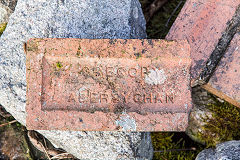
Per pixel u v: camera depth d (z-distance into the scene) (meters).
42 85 0.82
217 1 0.92
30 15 0.90
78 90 0.83
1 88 0.89
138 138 0.90
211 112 0.96
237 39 0.92
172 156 1.00
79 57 0.82
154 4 1.03
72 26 0.90
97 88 0.83
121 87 0.83
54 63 0.83
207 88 0.94
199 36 0.92
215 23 0.92
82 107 0.83
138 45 0.83
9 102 0.89
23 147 0.99
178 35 0.92
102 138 0.89
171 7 1.04
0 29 0.98
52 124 0.82
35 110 0.82
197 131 0.98
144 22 0.98
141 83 0.83
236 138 0.97
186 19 0.93
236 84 0.91
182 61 0.83
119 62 0.83
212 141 0.97
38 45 0.83
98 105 0.83
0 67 0.89
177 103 0.83
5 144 0.99
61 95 0.83
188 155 1.00
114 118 0.82
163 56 0.82
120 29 0.91
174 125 0.82
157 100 0.83
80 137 0.89
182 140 1.01
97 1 0.91
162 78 0.83
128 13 0.92
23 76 0.89
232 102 0.93
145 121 0.82
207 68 0.91
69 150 0.92
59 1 0.91
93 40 0.83
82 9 0.91
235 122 0.96
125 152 0.90
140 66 0.83
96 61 0.83
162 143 1.00
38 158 0.98
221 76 0.91
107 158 0.90
